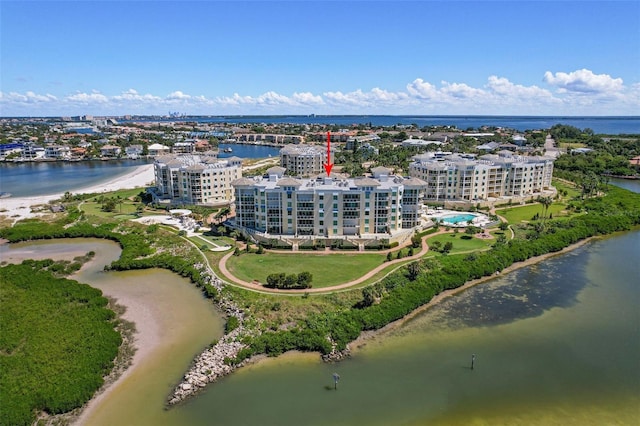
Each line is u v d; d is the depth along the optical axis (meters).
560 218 199.38
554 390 86.06
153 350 98.69
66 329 104.75
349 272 135.50
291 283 123.75
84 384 84.00
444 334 105.81
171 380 88.31
